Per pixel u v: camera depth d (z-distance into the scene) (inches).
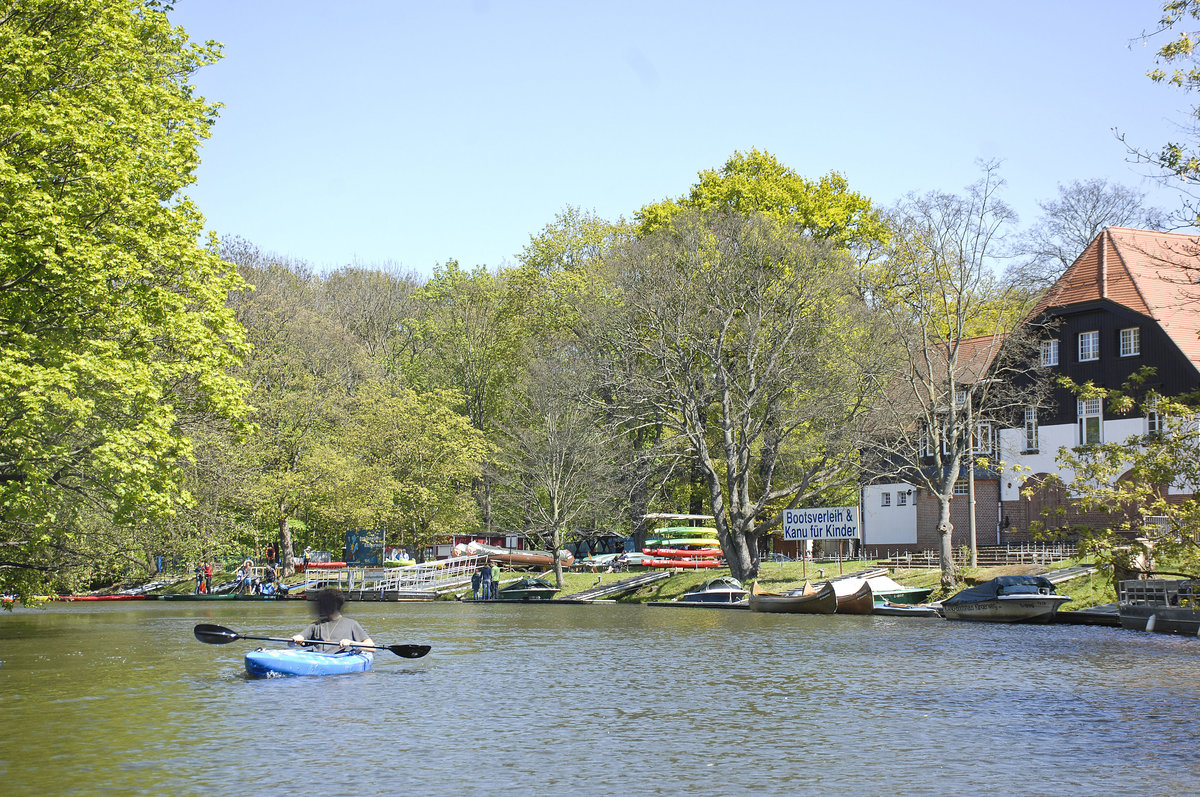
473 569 2645.2
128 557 1412.4
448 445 2733.8
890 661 1021.2
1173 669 942.4
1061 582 1628.9
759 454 2268.7
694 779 537.0
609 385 2167.8
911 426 1983.3
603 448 2401.6
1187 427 1238.3
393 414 2753.4
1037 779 533.0
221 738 638.5
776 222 2213.3
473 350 3216.0
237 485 1813.5
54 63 971.3
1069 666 967.6
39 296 925.2
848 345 2018.9
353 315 3577.8
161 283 1045.8
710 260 2138.3
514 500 2564.0
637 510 2652.6
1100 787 518.0
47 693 820.0
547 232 2938.0
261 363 2691.9
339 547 3110.2
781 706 754.8
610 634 1381.6
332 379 2888.8
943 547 1760.6
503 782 531.5
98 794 504.1
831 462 2036.2
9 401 884.0
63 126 899.4
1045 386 1987.0
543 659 1067.3
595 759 582.2
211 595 2657.5
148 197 962.1
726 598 1978.3
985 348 2319.1
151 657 1091.3
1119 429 1995.6
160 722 692.1
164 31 1120.8
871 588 1706.4
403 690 840.3
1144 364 1966.0
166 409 938.7
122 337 986.1
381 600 2476.6
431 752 599.8
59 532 1194.0
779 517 2167.8
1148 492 1223.5
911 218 1795.0
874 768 558.3
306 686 866.1
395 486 2682.1
